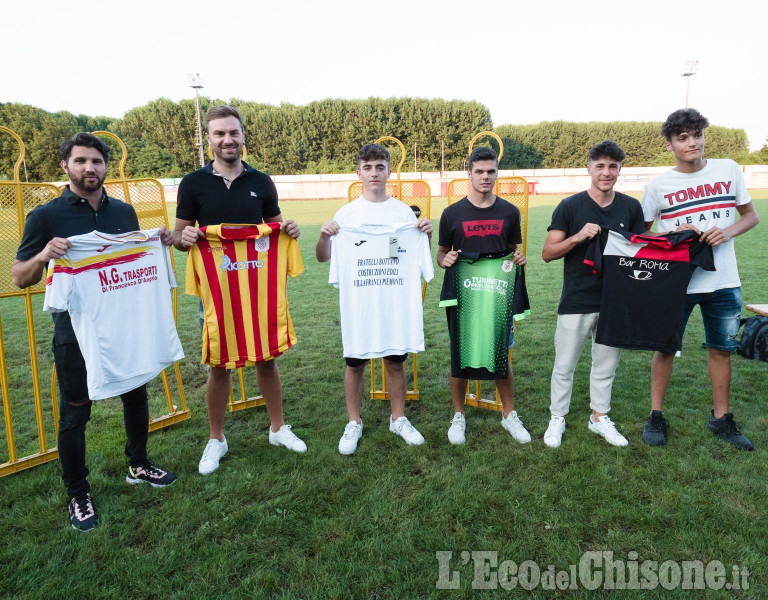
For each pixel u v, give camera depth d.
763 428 3.41
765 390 4.07
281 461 3.09
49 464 3.11
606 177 2.99
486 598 2.02
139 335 2.69
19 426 3.70
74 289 2.35
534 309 6.88
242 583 2.10
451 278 3.17
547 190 40.09
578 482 2.77
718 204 3.09
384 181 3.13
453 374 3.25
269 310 3.04
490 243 3.15
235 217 2.94
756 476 2.81
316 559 2.24
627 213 3.14
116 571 2.18
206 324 2.89
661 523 2.45
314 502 2.68
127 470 3.00
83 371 2.50
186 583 2.13
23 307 7.58
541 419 3.65
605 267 3.03
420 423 3.65
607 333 3.07
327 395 4.23
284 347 3.11
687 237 2.90
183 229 2.91
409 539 2.36
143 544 2.37
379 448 3.26
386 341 3.23
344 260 3.11
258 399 3.99
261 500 2.71
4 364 2.92
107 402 4.11
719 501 2.58
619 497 2.65
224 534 2.43
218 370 3.00
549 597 2.03
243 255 2.93
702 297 3.19
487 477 2.86
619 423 3.52
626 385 4.24
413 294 3.21
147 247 2.73
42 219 2.36
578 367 4.77
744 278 8.14
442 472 2.93
